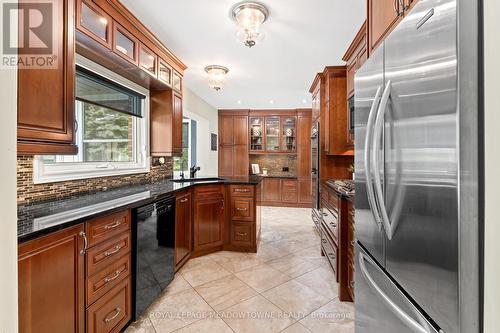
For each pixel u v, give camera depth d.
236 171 6.12
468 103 0.66
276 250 3.16
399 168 0.93
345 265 2.07
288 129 6.17
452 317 0.69
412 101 0.86
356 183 1.46
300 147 5.94
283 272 2.54
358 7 1.90
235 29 2.25
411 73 0.86
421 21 0.81
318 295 2.12
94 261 1.40
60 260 1.19
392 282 1.00
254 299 2.06
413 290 0.86
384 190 1.03
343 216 2.09
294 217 4.98
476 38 0.66
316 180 3.85
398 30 0.95
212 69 3.20
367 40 1.59
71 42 1.41
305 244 3.38
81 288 1.31
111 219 1.54
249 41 2.12
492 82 0.63
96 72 2.17
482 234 0.66
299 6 1.89
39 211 1.44
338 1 1.83
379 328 1.15
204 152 5.29
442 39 0.72
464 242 0.66
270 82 3.84
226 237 3.15
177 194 2.49
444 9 0.71
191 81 3.83
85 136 2.25
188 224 2.78
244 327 1.72
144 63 2.38
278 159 6.53
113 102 2.52
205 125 5.30
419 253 0.83
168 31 2.30
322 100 3.47
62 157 2.00
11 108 0.56
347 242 2.07
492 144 0.63
